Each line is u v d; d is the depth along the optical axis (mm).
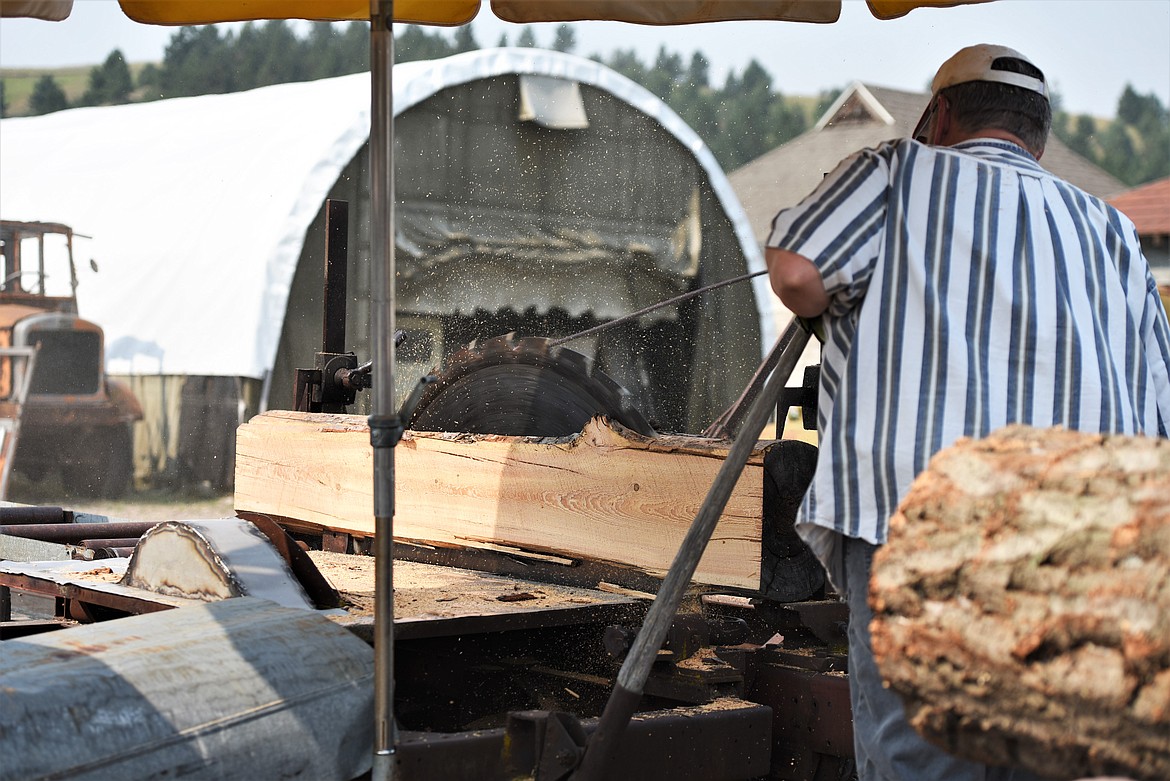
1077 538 1311
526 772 2213
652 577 2938
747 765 2455
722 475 2109
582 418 3426
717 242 14242
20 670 1994
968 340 1981
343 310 4246
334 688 2199
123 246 12727
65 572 3102
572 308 13758
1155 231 26078
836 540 2090
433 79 12617
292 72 31516
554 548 3162
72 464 12148
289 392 11680
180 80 31062
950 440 1944
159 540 2779
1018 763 1368
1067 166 36938
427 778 2150
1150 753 1248
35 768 1823
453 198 12984
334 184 11953
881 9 3467
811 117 45000
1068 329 1999
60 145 14938
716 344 14148
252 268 11422
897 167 2080
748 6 3445
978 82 2189
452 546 3463
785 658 2590
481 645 2865
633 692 2094
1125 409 2016
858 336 2031
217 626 2256
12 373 11836
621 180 13977
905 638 1396
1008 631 1318
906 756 1975
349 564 3488
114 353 11977
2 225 12039
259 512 4074
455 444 3443
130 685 1994
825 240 2023
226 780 2014
